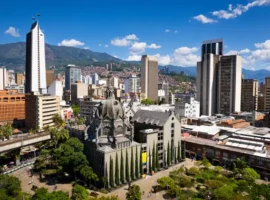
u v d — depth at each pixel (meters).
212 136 169.62
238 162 122.00
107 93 130.75
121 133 125.88
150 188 114.44
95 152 118.06
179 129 149.50
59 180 122.62
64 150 119.25
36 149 169.25
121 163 118.06
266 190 90.38
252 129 185.38
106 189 111.88
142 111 158.38
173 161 146.00
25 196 90.12
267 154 133.12
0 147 129.25
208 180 106.00
